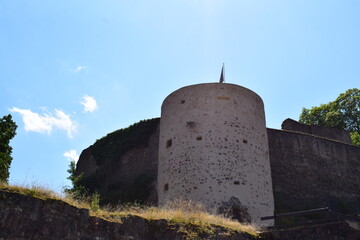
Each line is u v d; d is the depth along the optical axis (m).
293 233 14.52
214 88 24.05
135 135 33.47
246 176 21.86
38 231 10.05
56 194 11.38
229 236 13.50
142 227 12.20
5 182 10.87
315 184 30.80
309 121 52.06
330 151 33.31
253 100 24.83
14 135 23.75
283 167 30.06
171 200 21.83
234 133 22.77
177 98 24.75
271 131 31.25
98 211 11.99
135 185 29.38
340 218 15.74
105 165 33.03
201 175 21.44
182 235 12.55
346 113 48.94
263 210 21.64
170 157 23.12
